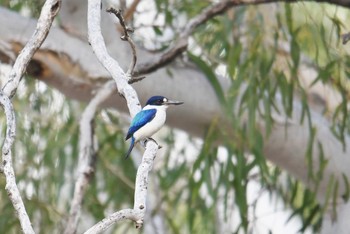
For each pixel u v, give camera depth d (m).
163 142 14.98
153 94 11.66
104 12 11.45
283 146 12.71
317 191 13.27
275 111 12.71
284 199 13.79
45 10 6.84
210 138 12.13
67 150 13.43
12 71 6.74
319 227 13.34
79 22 11.40
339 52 12.56
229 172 12.48
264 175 13.58
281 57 13.58
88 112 10.70
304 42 13.52
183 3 13.59
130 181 13.92
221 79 12.70
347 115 12.70
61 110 13.64
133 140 7.52
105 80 11.34
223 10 11.34
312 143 12.10
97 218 13.41
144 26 12.77
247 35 12.48
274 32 13.01
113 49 11.49
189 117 12.04
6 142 6.24
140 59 11.63
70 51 11.27
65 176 13.41
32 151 13.23
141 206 5.84
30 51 6.79
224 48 12.81
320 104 14.99
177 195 13.75
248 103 11.87
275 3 13.41
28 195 13.09
